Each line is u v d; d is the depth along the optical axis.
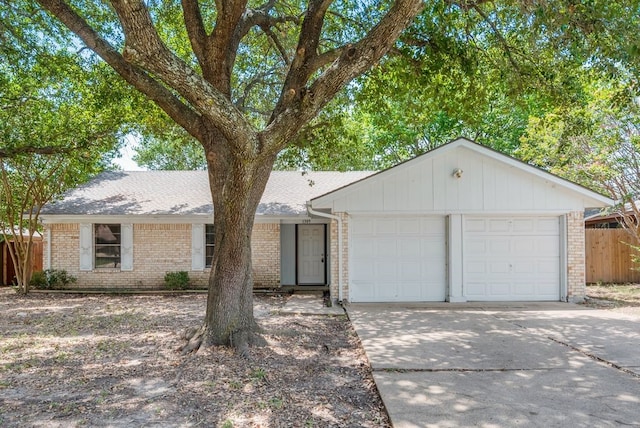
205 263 13.74
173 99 6.24
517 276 11.12
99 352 6.22
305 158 12.35
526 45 8.38
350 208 10.94
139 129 12.55
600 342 6.75
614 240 14.71
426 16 8.01
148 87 5.98
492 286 11.11
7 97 10.67
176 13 9.29
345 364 5.79
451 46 8.39
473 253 11.12
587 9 5.78
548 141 13.72
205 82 4.55
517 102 9.16
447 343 6.75
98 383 4.92
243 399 4.43
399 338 7.10
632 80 6.95
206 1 9.01
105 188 15.40
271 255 13.64
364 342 6.82
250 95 10.98
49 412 4.13
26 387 4.82
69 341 6.92
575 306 10.36
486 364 5.64
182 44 9.87
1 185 13.97
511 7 7.38
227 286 6.32
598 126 11.83
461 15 8.51
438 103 9.94
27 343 6.80
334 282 10.97
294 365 5.62
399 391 4.65
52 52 10.02
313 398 4.53
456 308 10.16
